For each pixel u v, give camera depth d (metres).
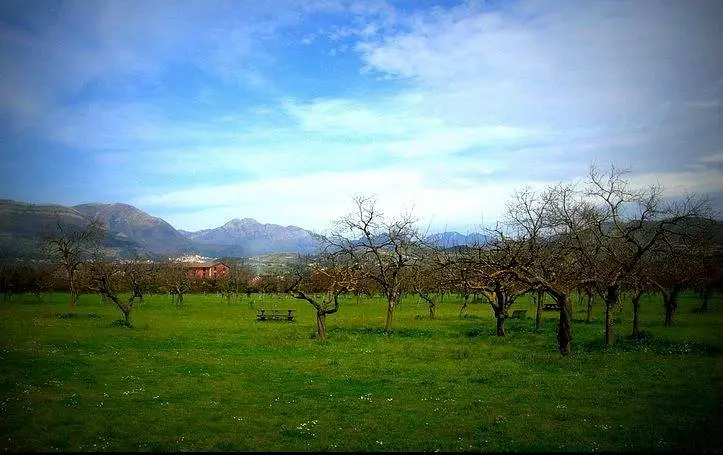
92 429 18.23
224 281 141.62
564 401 21.83
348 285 46.75
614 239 40.62
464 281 41.84
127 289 127.19
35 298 111.38
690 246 43.19
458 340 43.25
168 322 62.38
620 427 18.00
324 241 52.16
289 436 17.67
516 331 49.72
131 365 31.16
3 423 18.53
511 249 42.75
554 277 36.12
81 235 82.00
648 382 25.03
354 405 21.80
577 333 46.44
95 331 49.69
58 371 28.30
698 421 18.61
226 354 36.09
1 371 27.61
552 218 43.12
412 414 20.33
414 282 64.62
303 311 86.75
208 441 17.09
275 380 27.06
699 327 49.78
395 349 38.00
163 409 21.17
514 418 19.42
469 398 22.73
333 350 37.91
